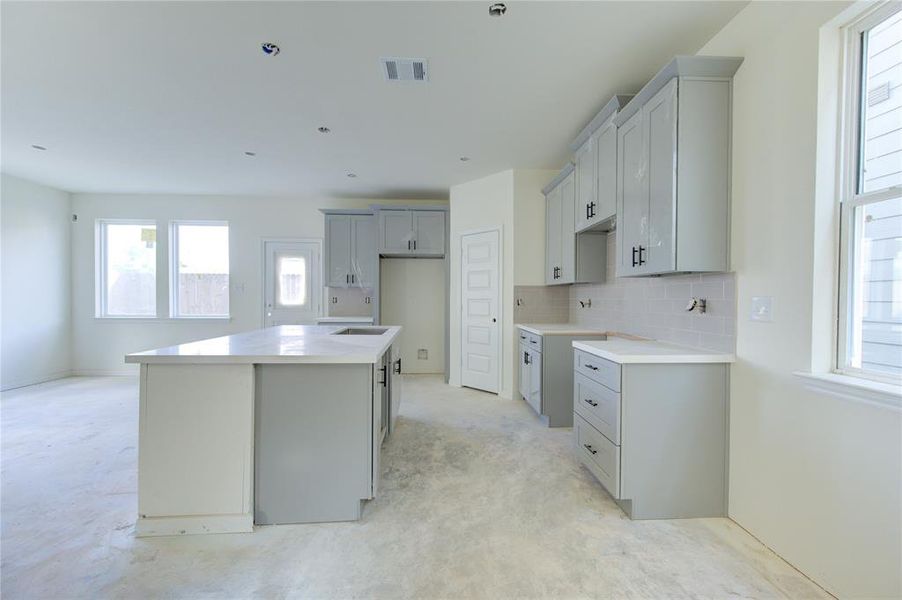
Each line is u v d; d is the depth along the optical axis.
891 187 1.35
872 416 1.31
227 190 5.21
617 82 2.53
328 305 5.64
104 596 1.42
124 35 2.05
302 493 1.88
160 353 1.82
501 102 2.79
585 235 3.44
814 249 1.52
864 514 1.33
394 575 1.54
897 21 1.34
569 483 2.33
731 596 1.43
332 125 3.17
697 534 1.82
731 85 1.93
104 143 3.56
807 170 1.54
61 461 2.59
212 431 1.81
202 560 1.62
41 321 4.95
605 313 3.47
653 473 1.94
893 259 1.36
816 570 1.50
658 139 2.07
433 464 2.59
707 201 1.93
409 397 4.32
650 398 1.94
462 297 4.81
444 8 1.87
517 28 2.01
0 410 3.76
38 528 1.84
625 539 1.78
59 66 2.34
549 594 1.45
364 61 2.30
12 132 3.32
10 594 1.43
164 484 1.80
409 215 5.12
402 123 3.13
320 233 5.60
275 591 1.46
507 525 1.89
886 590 1.27
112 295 5.49
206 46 2.15
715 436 1.96
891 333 1.36
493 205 4.47
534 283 4.27
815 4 1.51
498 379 4.39
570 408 3.34
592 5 1.85
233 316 5.55
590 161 3.03
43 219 4.96
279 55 2.24
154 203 5.43
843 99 1.49
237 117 3.03
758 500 1.78
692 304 2.20
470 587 1.48
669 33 2.05
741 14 1.88
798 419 1.58
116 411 3.72
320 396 1.88
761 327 1.76
